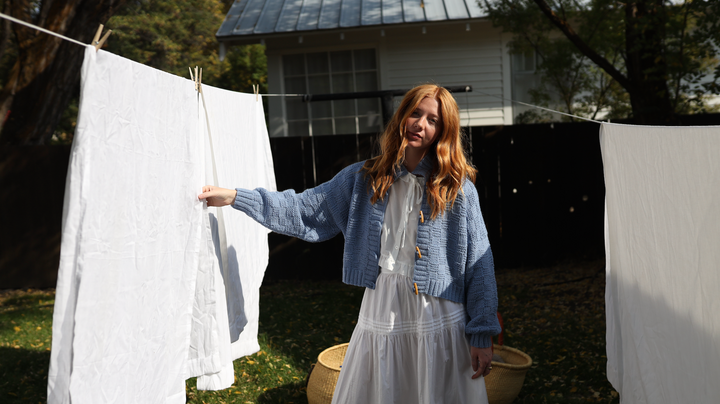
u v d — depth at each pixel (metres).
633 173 2.31
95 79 1.41
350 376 2.00
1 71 12.59
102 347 1.49
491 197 6.36
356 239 2.03
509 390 2.78
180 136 1.90
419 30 7.89
